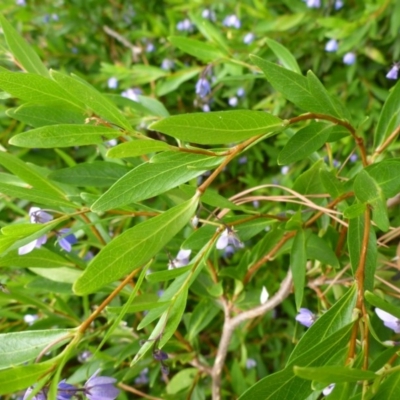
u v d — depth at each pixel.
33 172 0.20
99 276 0.15
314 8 0.38
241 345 0.32
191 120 0.14
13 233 0.18
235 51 0.37
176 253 0.25
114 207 0.16
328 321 0.15
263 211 0.35
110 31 0.46
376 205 0.16
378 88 0.37
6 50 0.27
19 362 0.16
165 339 0.17
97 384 0.17
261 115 0.15
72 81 0.15
